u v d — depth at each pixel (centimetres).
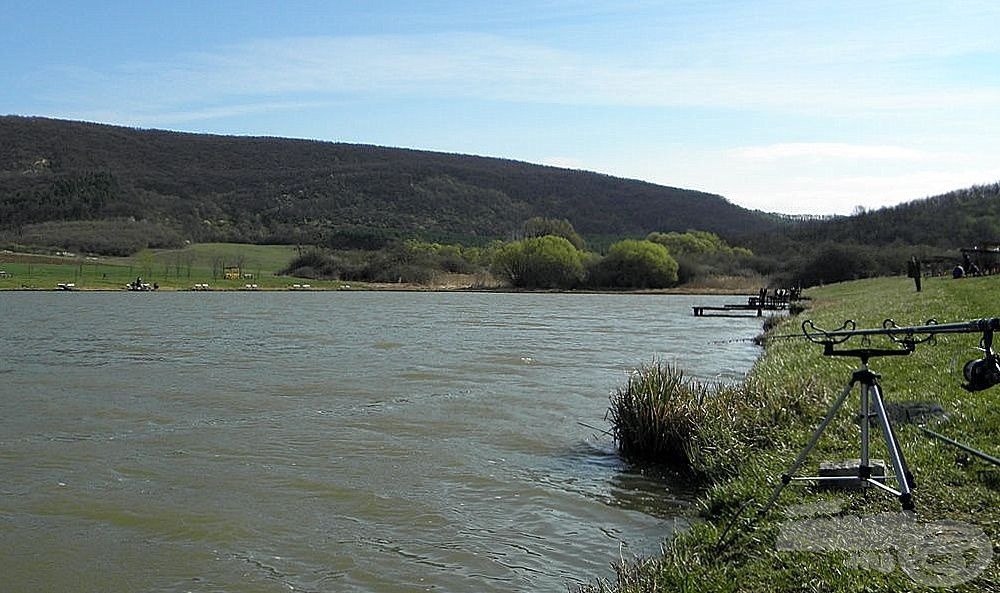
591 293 9756
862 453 834
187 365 2762
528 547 984
